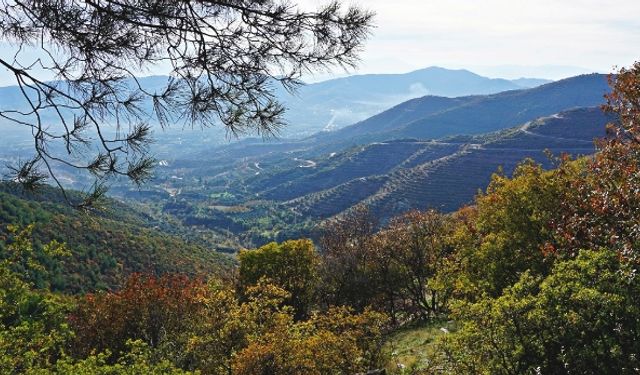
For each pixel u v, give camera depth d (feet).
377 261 119.24
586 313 31.94
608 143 50.19
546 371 32.42
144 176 15.48
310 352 47.83
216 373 56.70
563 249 48.57
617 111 52.44
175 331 79.36
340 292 123.44
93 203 15.40
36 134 14.96
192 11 15.29
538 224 65.72
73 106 15.06
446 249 111.34
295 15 15.55
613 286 32.53
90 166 15.02
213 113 15.87
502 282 66.59
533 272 61.72
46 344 46.06
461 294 80.02
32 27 15.37
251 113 15.96
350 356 50.57
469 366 35.53
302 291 120.57
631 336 30.63
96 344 83.61
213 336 58.08
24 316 47.29
